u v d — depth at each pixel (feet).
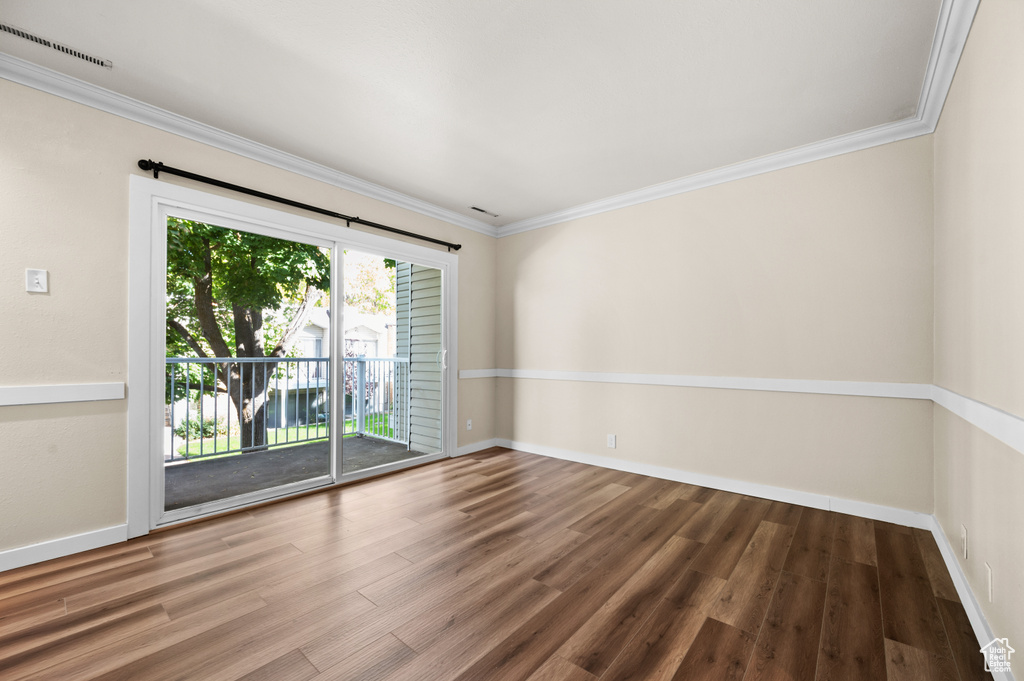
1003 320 4.45
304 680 4.33
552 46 6.35
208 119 8.39
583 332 13.34
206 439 12.69
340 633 5.07
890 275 8.52
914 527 8.18
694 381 11.02
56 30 5.96
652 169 10.67
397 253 12.35
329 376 10.92
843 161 9.07
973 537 5.50
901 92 7.39
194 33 6.05
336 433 10.92
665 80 7.16
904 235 8.38
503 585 6.18
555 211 13.92
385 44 6.30
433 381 14.38
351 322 22.79
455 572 6.54
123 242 7.70
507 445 15.38
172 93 7.54
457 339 14.26
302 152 9.80
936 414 7.81
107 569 6.57
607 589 6.08
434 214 13.38
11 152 6.66
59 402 7.00
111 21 5.80
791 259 9.68
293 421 14.79
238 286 12.42
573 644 4.91
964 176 5.97
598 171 10.81
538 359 14.49
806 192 9.50
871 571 6.54
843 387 8.96
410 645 4.87
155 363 8.08
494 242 15.84
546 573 6.52
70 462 7.12
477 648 4.83
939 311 7.62
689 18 5.78
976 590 5.32
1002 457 4.50
